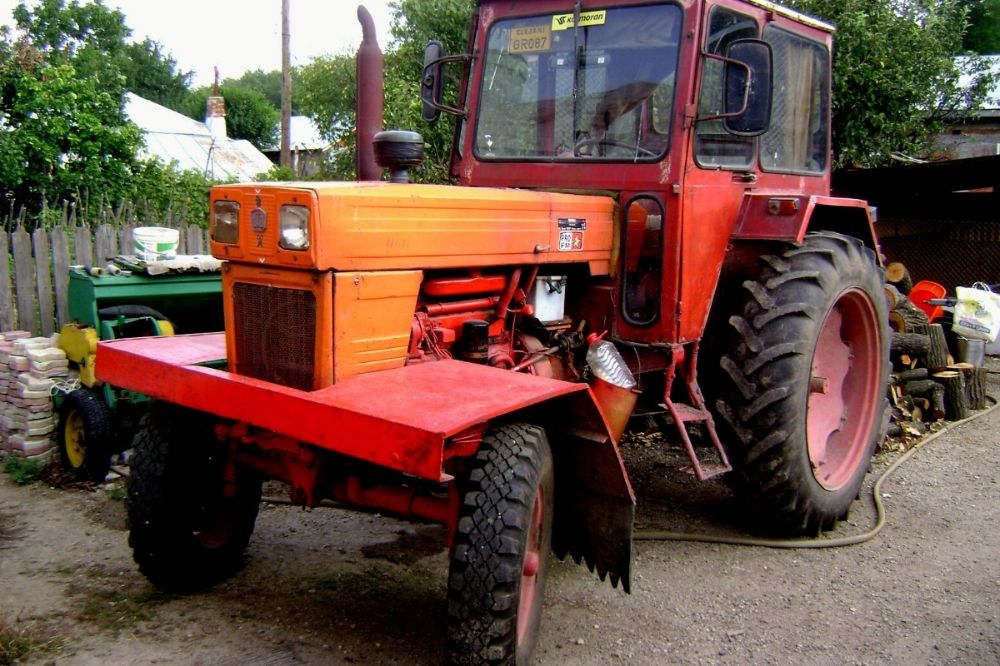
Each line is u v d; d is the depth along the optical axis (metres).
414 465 2.65
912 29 10.12
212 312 5.86
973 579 4.18
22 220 11.30
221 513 3.92
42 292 6.40
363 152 4.88
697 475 4.04
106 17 27.89
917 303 8.12
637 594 3.96
